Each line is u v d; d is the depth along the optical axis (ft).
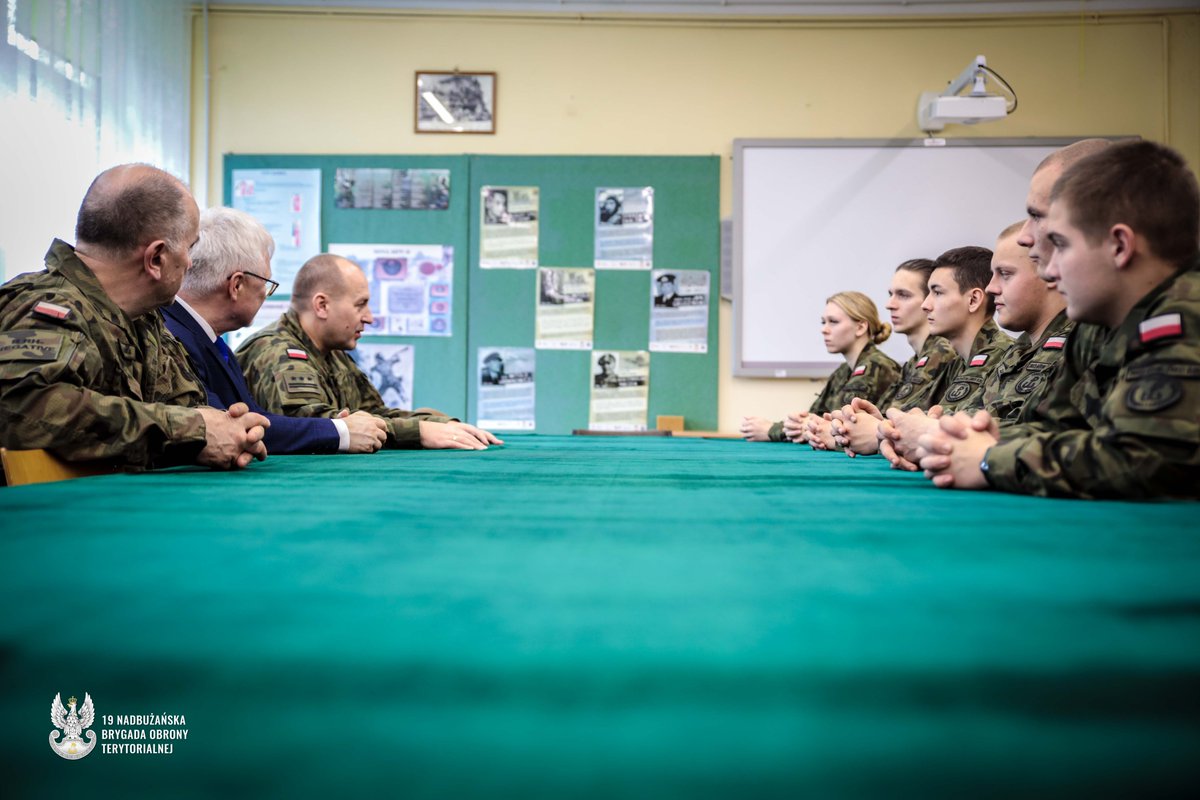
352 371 9.01
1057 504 3.06
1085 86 15.24
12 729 1.13
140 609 1.53
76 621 1.45
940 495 3.37
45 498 3.08
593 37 15.62
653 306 15.57
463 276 15.61
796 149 15.35
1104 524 2.56
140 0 14.03
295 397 7.31
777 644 1.36
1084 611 1.55
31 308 4.25
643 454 6.15
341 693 1.19
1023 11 15.20
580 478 4.10
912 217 15.29
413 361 15.66
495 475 4.22
